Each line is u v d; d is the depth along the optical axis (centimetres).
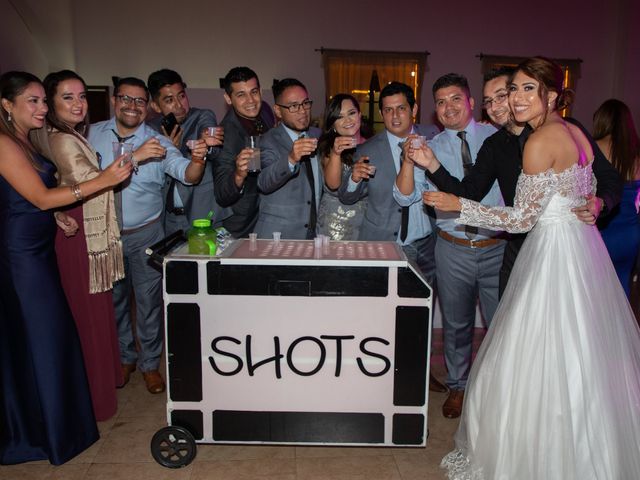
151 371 311
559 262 193
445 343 289
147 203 295
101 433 264
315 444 226
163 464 231
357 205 295
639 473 187
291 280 211
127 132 293
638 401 194
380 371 218
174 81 328
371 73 973
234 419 224
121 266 271
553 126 190
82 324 263
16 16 858
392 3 965
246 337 216
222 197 277
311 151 250
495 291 275
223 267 211
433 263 304
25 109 219
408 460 241
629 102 990
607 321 193
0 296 230
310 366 218
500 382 200
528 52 992
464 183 241
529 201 191
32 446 242
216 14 950
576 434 184
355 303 213
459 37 980
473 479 209
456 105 265
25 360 235
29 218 225
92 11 932
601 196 211
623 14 982
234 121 292
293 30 960
